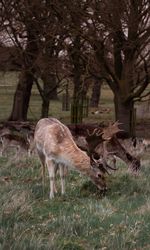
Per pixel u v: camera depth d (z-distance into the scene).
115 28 27.25
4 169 15.52
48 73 32.72
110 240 8.73
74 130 22.27
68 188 13.37
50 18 29.61
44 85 35.09
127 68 31.00
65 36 29.59
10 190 12.41
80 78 33.66
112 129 16.27
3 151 23.22
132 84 32.03
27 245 8.02
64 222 9.72
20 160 17.08
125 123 31.70
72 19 27.95
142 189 13.42
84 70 31.69
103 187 12.71
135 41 28.55
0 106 48.19
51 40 29.73
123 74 31.36
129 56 30.70
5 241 8.12
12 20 30.38
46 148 12.85
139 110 43.50
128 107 31.84
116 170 15.71
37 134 13.68
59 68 31.91
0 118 40.84
